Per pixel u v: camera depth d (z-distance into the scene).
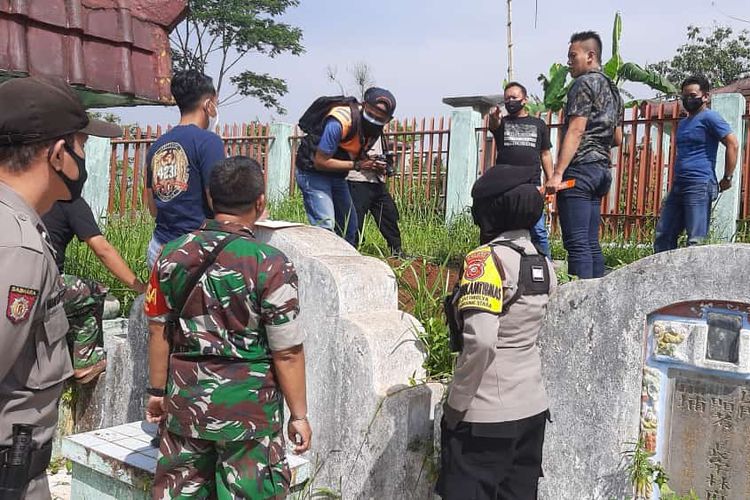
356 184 5.86
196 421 2.49
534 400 2.83
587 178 4.51
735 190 6.90
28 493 1.93
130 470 3.28
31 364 1.91
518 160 5.90
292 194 9.33
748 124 6.96
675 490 2.93
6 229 1.78
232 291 2.47
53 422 2.00
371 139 5.04
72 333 4.55
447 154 8.47
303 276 3.69
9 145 1.89
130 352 4.53
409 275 5.25
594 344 3.09
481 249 2.82
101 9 4.51
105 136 3.58
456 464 2.86
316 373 3.62
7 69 3.95
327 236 3.95
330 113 4.87
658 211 7.22
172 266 2.52
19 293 1.75
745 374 2.76
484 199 2.90
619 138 5.13
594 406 3.09
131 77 4.52
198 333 2.50
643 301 2.98
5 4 4.02
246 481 2.51
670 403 2.94
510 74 9.52
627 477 3.01
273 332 2.49
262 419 2.53
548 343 3.19
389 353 3.51
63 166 1.98
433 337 3.78
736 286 2.77
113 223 7.84
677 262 2.90
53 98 1.93
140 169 9.76
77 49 4.29
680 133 5.57
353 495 3.48
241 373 2.50
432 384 3.55
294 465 3.26
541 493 3.22
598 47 4.74
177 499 2.58
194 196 3.58
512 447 2.81
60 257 4.22
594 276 4.74
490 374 2.79
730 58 27.41
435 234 7.05
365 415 3.43
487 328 2.64
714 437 2.85
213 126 3.88
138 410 4.47
